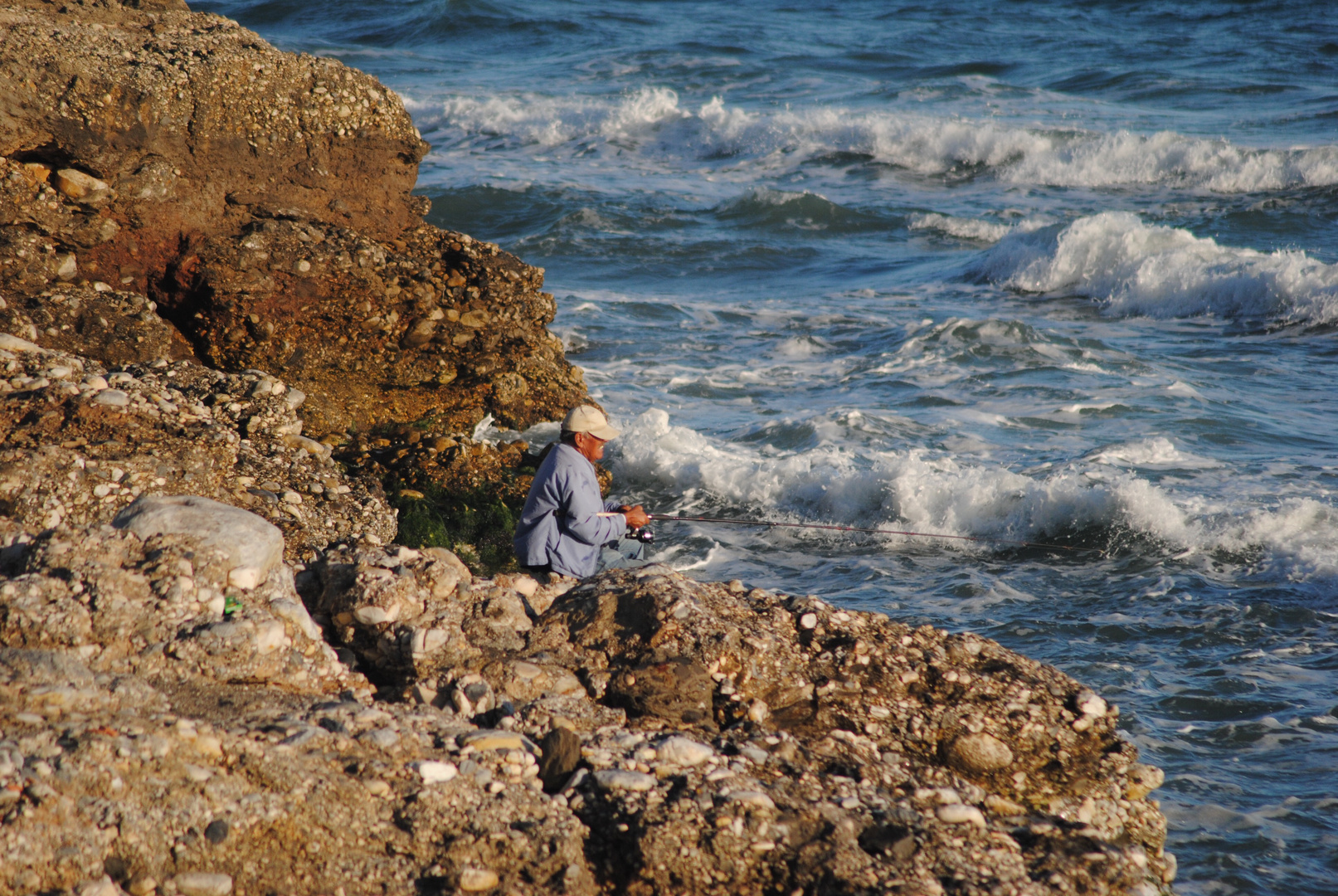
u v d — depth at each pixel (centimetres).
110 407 2120
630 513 2191
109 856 940
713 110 11925
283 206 3222
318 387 3359
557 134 12194
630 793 1166
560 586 1650
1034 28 17188
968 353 5316
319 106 3253
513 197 9512
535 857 1098
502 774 1179
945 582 2973
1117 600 2788
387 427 3484
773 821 1162
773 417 4375
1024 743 1432
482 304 3638
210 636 1241
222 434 2212
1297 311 5919
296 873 1017
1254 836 1759
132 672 1199
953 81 14012
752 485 3584
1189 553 3028
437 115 12888
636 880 1114
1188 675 2364
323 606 1461
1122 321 6203
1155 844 1419
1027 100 12862
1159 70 14000
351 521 2192
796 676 1458
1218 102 12394
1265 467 3650
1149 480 3528
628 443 3834
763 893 1130
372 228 3491
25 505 1781
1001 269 7112
